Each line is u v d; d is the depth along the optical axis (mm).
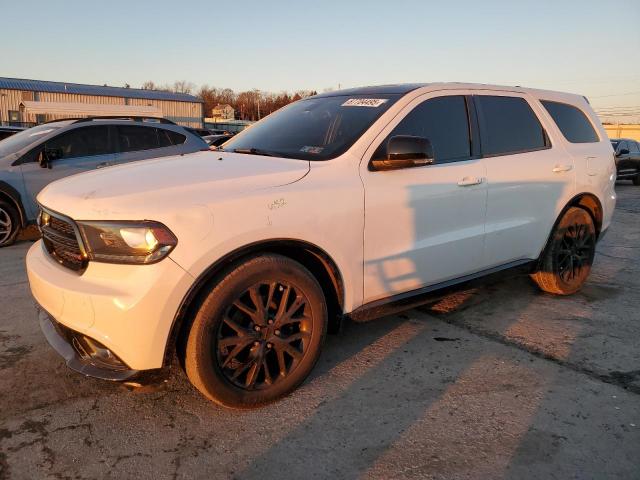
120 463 2389
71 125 7363
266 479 2291
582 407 2842
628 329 3941
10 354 3461
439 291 3588
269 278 2717
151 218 2414
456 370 3271
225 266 2605
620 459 2404
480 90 4004
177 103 50938
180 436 2594
